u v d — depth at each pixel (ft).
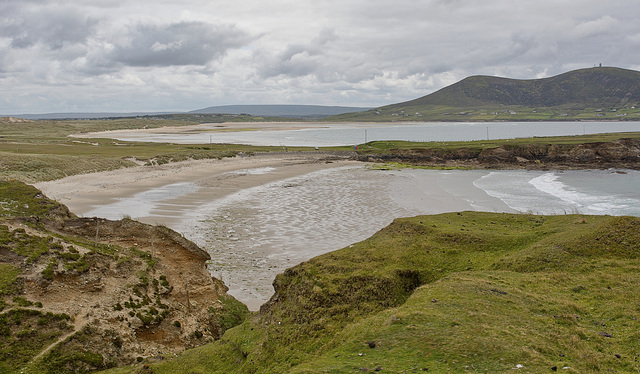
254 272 112.37
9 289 64.95
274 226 156.97
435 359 46.60
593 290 67.05
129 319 71.92
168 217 169.27
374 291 72.95
